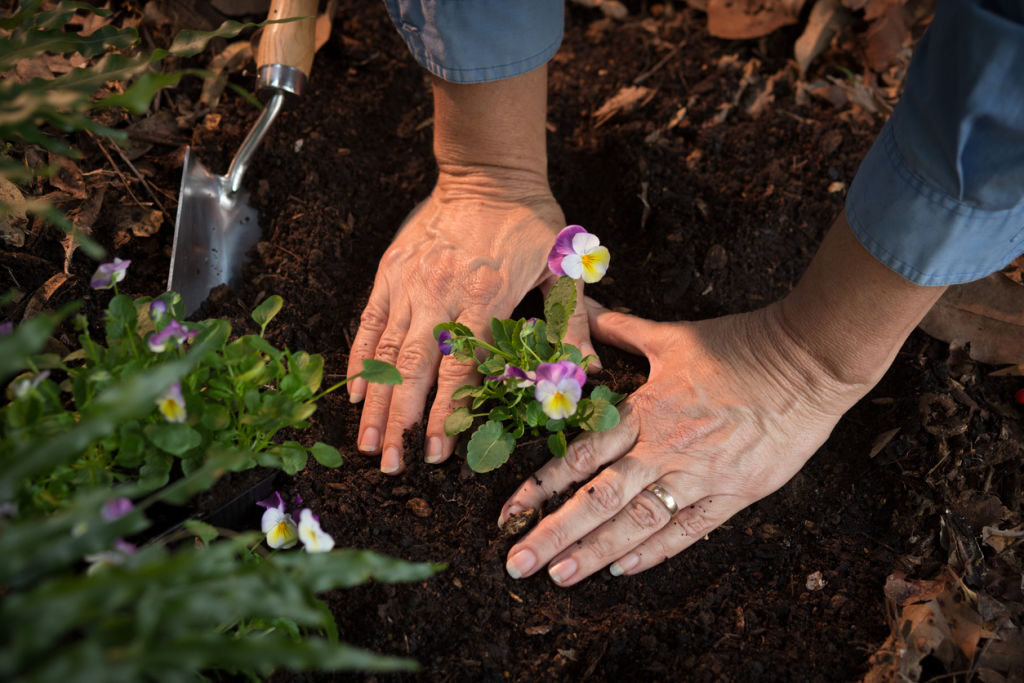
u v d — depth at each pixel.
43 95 0.49
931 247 0.54
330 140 0.79
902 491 0.65
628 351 0.69
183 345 0.58
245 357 0.54
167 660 0.40
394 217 0.77
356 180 0.78
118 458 0.53
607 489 0.61
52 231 0.67
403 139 0.81
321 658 0.41
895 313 0.58
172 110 0.77
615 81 0.84
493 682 0.59
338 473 0.64
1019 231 0.53
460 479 0.64
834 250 0.58
